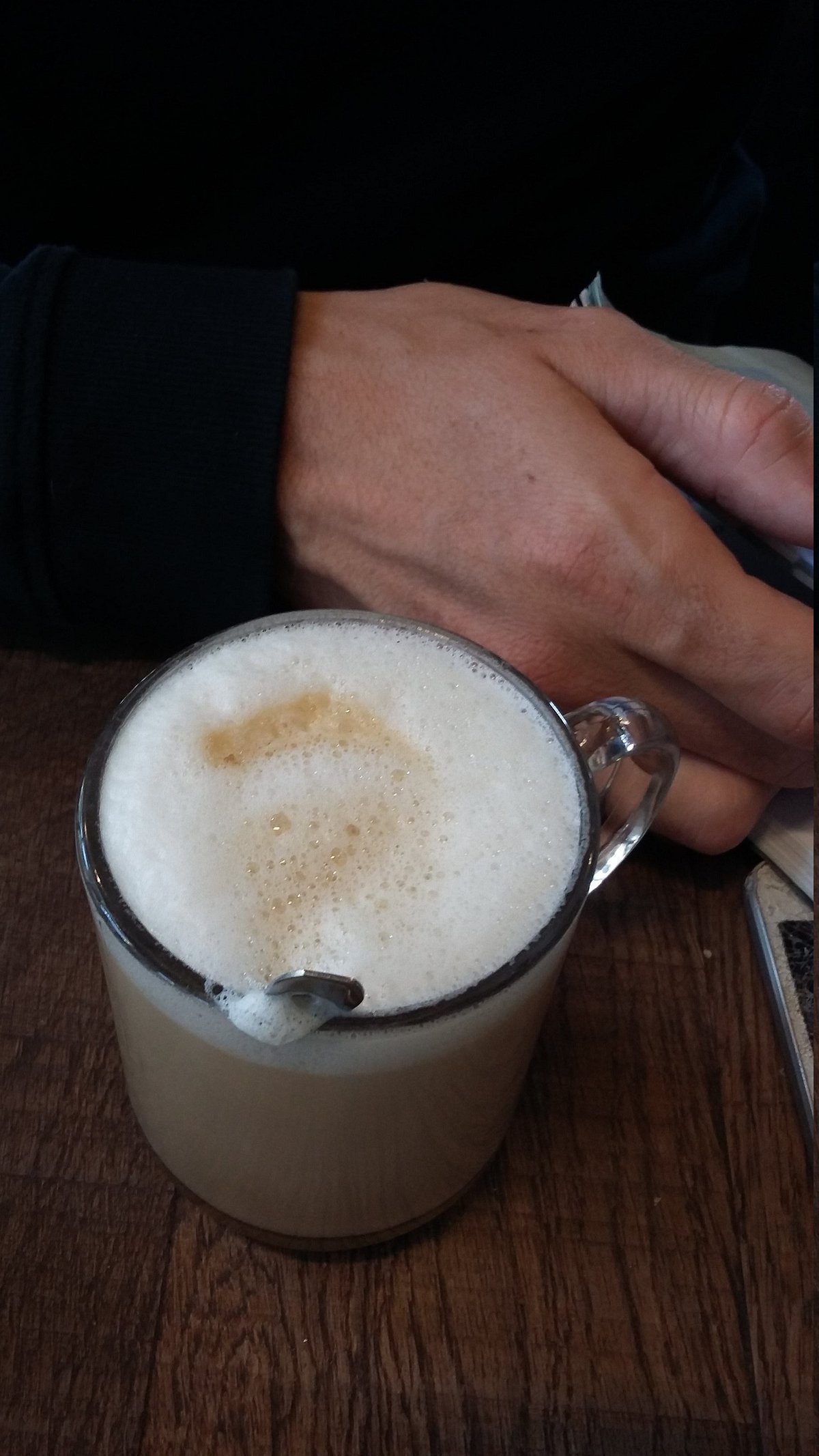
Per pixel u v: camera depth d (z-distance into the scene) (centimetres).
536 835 23
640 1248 28
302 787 23
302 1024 20
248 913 22
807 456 33
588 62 44
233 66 42
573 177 48
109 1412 25
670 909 33
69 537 33
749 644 30
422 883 22
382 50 43
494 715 25
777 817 34
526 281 50
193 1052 22
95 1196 27
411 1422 25
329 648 25
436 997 21
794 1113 30
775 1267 27
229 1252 27
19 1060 29
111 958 22
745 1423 26
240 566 33
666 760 27
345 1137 23
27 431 32
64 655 36
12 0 40
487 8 43
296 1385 25
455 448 33
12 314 32
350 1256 27
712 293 59
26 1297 26
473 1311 26
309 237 46
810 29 62
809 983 31
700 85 48
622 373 34
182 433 32
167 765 23
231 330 33
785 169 67
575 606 31
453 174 45
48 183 45
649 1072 30
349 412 33
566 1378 26
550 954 22
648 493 31
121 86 42
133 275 33
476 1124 25
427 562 33
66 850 32
